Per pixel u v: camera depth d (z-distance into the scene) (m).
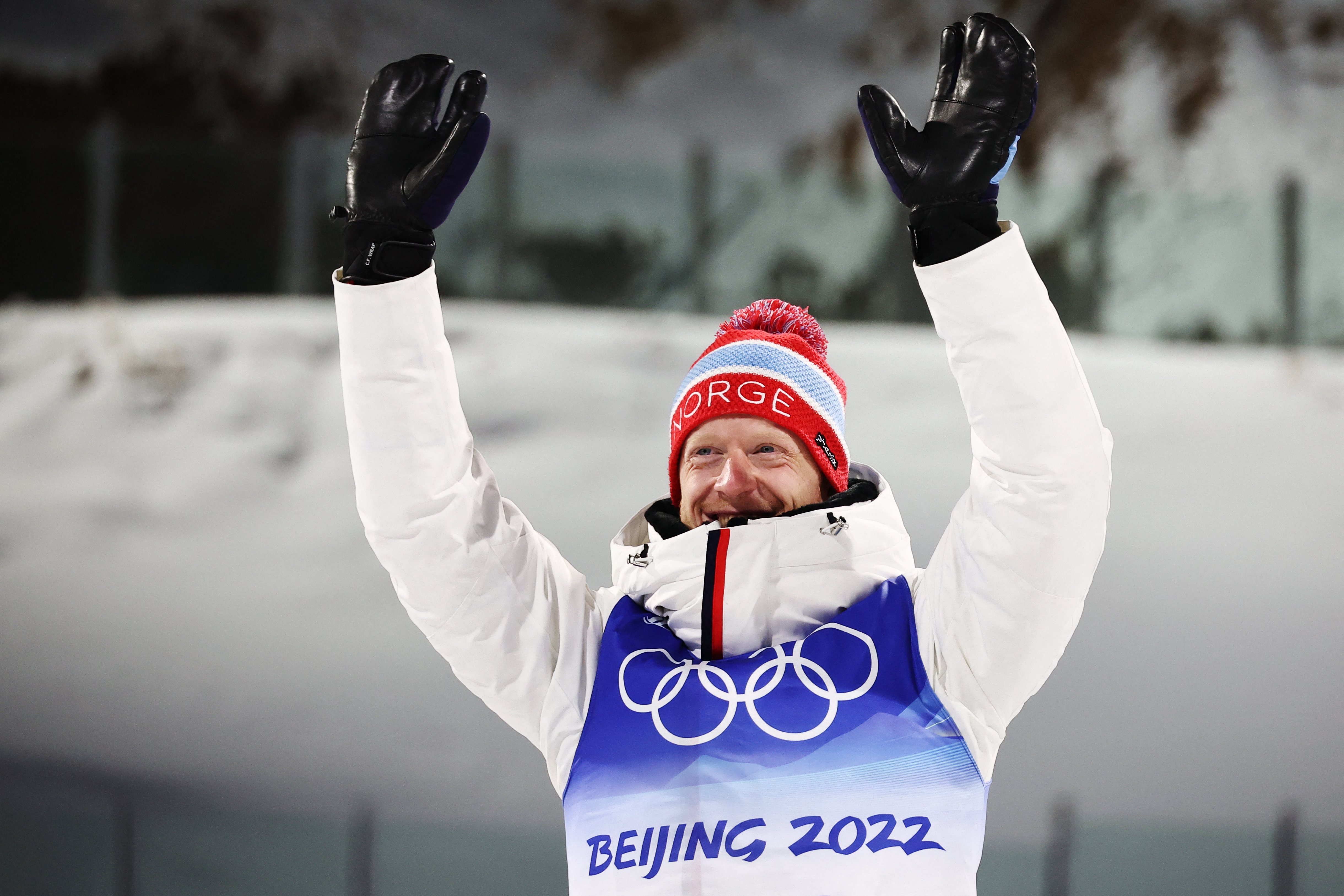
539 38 48.31
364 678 28.12
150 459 33.47
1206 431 34.19
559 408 34.59
